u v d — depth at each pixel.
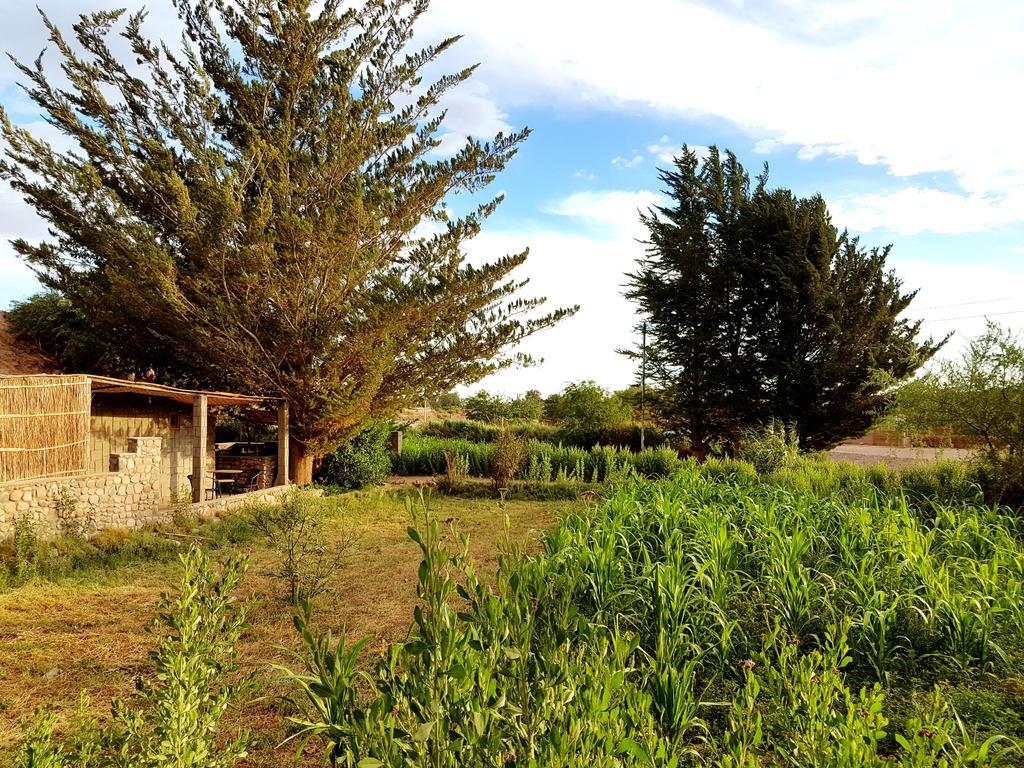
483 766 2.18
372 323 17.75
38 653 6.42
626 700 2.93
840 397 27.48
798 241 28.06
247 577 9.59
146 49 17.67
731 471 17.25
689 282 30.91
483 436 34.34
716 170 32.00
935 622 5.56
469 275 19.08
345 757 2.13
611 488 13.77
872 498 10.09
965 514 9.09
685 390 31.45
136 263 16.38
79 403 12.16
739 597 6.42
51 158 15.83
